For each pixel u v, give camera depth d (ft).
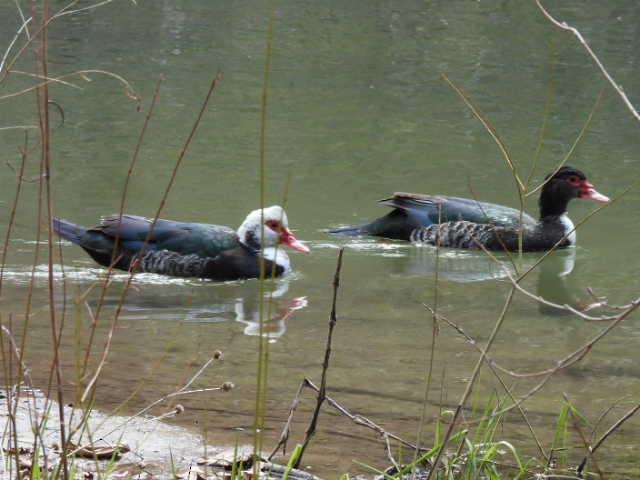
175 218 59.11
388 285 49.49
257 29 109.50
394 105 84.74
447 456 26.32
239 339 39.96
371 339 40.22
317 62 97.35
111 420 29.66
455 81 91.86
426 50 102.78
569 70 95.76
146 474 26.00
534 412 32.07
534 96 87.45
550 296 48.49
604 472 27.12
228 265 50.52
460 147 74.64
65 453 19.94
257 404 19.48
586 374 36.19
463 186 66.64
